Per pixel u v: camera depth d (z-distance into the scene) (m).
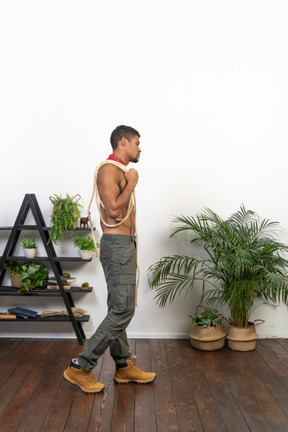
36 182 3.98
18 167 3.97
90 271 4.05
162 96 3.96
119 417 2.60
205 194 4.01
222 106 3.97
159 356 3.58
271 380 3.11
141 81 3.95
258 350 3.73
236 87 3.97
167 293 3.84
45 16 3.93
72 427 2.50
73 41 3.93
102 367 3.33
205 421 2.56
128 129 2.94
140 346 3.83
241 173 4.00
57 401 2.79
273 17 3.95
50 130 3.95
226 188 4.01
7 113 3.94
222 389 2.96
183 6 3.94
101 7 3.93
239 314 3.76
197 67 3.96
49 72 3.94
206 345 3.69
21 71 3.93
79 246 3.88
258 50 3.96
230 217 4.02
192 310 4.07
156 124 3.97
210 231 3.75
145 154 3.98
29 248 3.86
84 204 4.00
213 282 4.06
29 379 3.13
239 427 2.50
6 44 3.93
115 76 3.95
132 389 2.96
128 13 3.93
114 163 2.82
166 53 3.95
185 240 4.03
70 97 3.95
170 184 4.00
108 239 2.85
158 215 4.02
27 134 3.96
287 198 4.02
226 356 3.58
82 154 3.97
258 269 3.59
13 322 4.06
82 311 3.93
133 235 2.94
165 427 2.50
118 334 2.89
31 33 3.93
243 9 3.95
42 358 3.54
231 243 3.61
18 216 3.83
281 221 4.03
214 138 3.98
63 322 4.05
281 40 3.96
